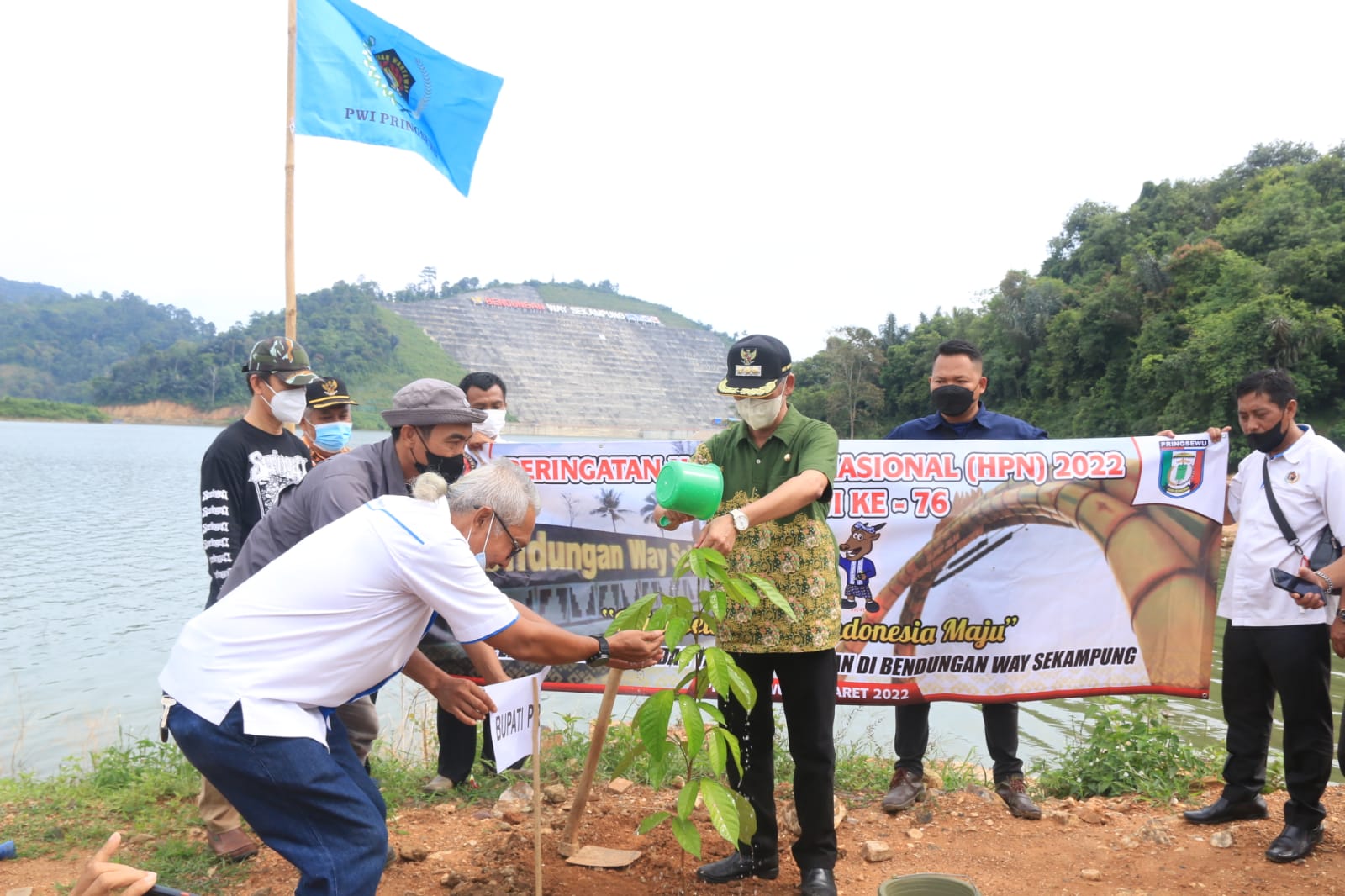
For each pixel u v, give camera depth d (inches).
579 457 201.9
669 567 201.3
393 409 135.0
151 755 213.0
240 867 154.3
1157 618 197.2
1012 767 187.2
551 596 202.2
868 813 181.6
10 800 191.3
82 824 176.6
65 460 2731.3
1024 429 203.0
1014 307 2640.3
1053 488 196.4
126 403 7303.2
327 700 104.2
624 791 186.7
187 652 102.4
